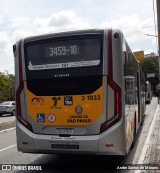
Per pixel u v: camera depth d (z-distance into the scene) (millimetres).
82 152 7328
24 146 7812
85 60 7473
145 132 14445
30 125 7828
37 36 7941
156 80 88750
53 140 7496
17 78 8055
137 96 12883
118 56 7297
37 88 7812
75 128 7441
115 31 7352
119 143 7184
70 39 7637
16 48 8109
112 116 7234
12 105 35062
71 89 7508
